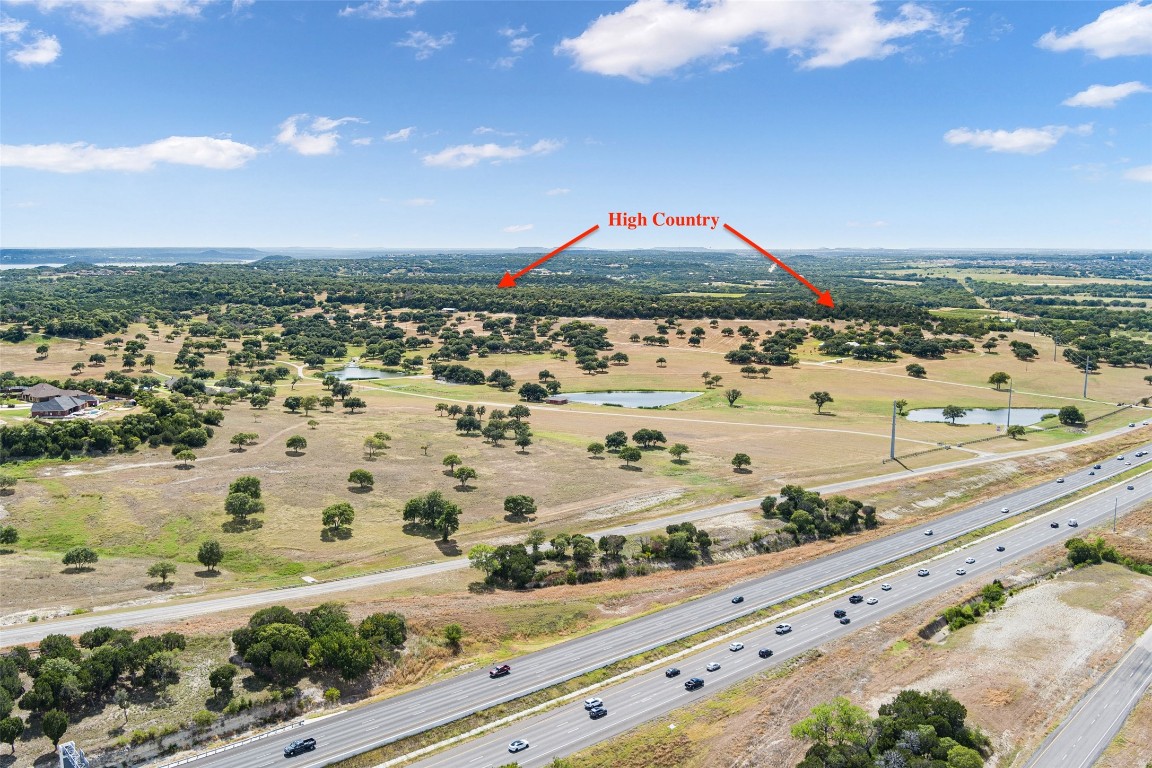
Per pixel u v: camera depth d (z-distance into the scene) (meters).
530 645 102.88
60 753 70.00
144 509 144.75
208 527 138.88
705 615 110.31
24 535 131.00
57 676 80.25
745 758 77.19
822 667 94.81
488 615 107.06
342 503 145.62
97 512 142.12
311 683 89.81
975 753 74.31
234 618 101.69
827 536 144.88
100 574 117.25
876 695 89.00
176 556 127.81
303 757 77.25
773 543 140.75
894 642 101.88
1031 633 105.12
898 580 122.94
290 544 133.25
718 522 145.88
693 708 85.69
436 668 96.62
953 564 129.62
